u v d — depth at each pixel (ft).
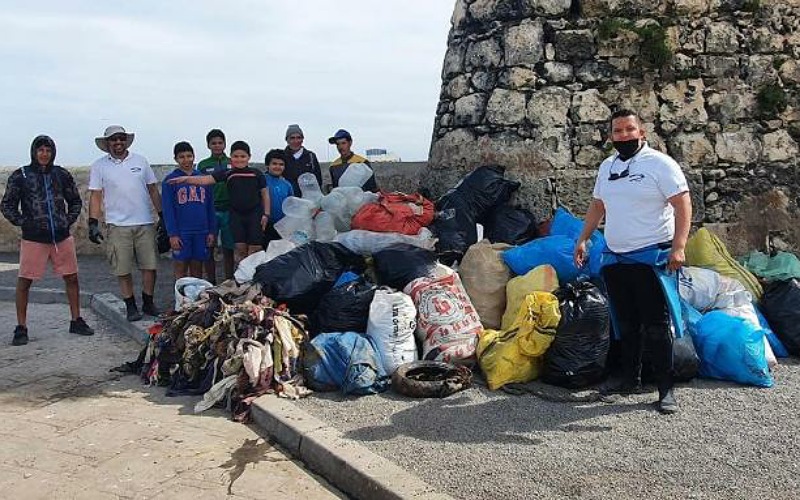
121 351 21.63
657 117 22.97
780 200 22.98
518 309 18.62
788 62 23.21
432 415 15.16
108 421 15.74
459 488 11.75
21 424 15.57
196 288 21.16
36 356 21.12
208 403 16.55
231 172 24.23
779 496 11.23
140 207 23.73
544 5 23.31
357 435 14.07
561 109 23.04
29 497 12.20
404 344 17.61
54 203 22.34
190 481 12.76
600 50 23.00
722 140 22.97
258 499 12.11
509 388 16.55
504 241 22.00
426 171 27.48
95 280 31.83
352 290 18.51
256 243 24.38
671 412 14.87
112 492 12.34
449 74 25.93
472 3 25.05
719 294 18.89
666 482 11.78
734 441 13.37
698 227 22.77
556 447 13.33
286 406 15.53
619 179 14.87
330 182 33.83
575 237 20.58
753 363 16.37
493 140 23.86
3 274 33.88
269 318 17.39
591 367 16.26
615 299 15.67
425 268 19.47
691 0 23.02
